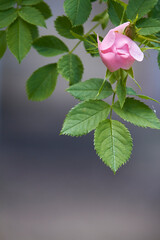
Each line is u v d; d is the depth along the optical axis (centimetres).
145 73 156
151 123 54
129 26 51
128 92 56
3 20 59
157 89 158
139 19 54
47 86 61
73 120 53
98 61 138
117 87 53
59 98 187
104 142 53
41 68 61
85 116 53
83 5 56
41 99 61
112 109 54
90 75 139
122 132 53
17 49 59
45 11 61
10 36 59
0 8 59
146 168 184
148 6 54
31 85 61
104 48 51
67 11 55
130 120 54
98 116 54
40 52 60
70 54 60
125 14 55
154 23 54
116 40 51
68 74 60
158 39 54
